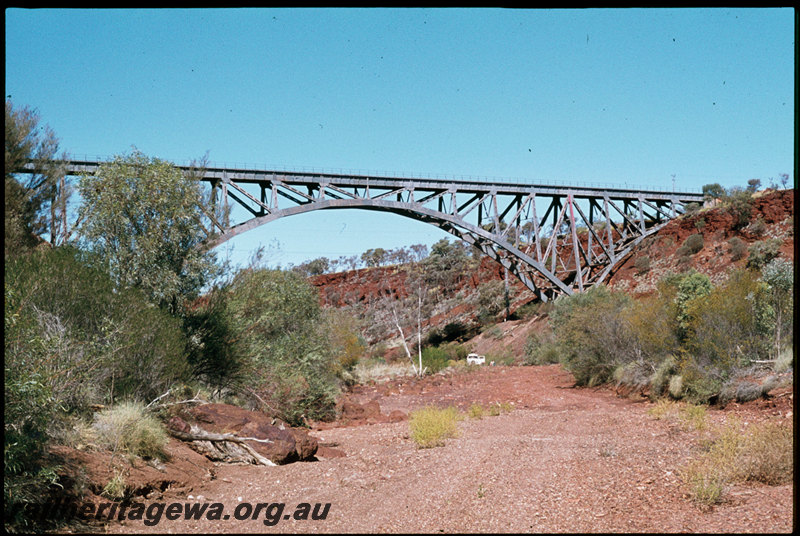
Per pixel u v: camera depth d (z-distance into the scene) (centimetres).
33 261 903
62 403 762
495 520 605
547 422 1556
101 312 954
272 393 1505
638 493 716
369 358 4928
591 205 6525
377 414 1969
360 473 915
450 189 5553
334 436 1455
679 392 1672
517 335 5981
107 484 677
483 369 4006
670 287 2016
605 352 2405
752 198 5391
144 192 1225
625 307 2356
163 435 887
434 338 7131
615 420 1488
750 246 4862
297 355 1730
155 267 1213
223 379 1357
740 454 796
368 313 8288
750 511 602
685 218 6053
